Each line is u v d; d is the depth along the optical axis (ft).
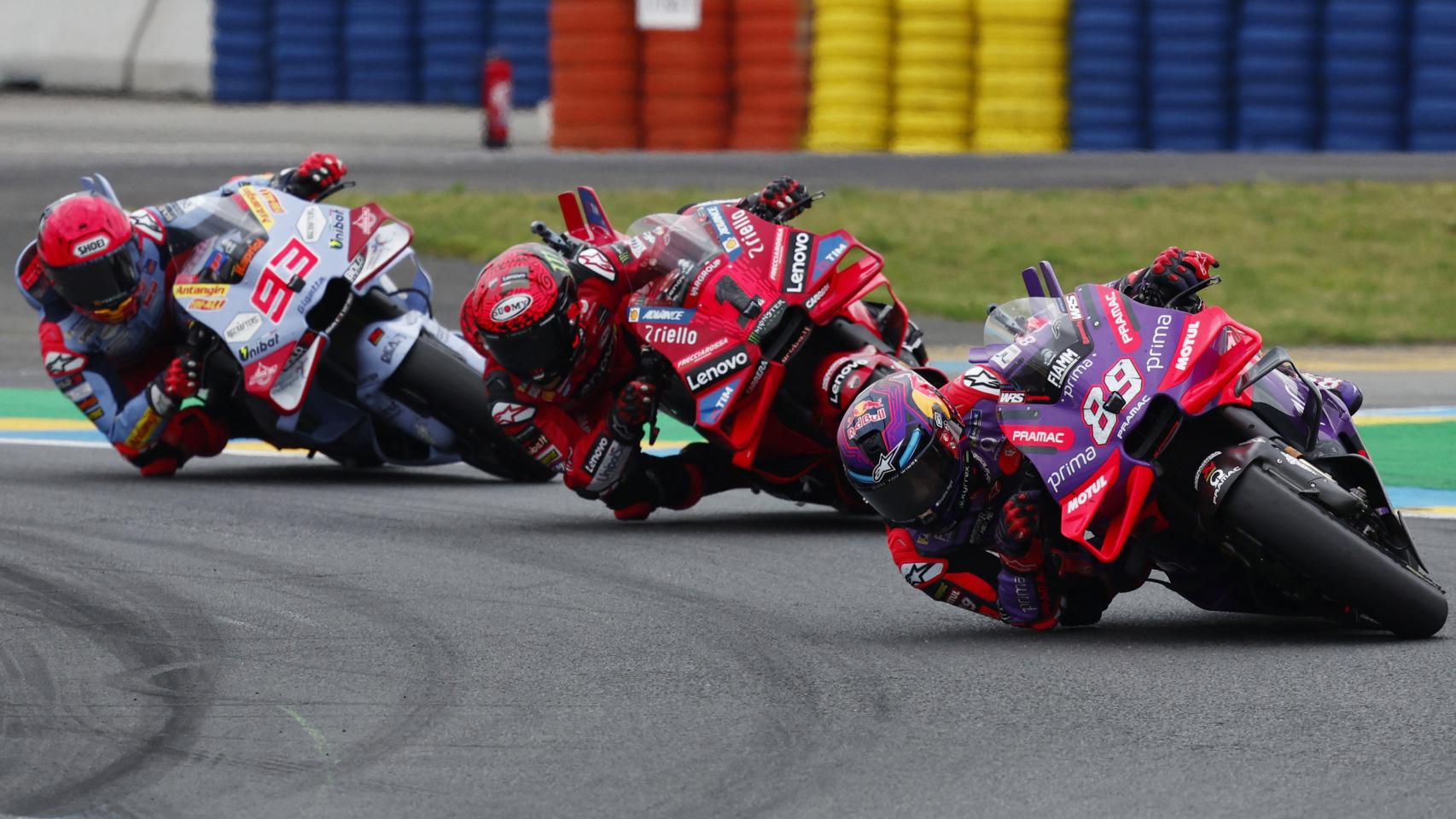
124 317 100.83
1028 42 287.48
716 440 86.22
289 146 317.42
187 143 319.06
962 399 64.54
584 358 87.66
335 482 106.22
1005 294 213.05
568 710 52.70
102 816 42.57
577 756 47.57
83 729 50.70
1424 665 55.06
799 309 85.25
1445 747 45.98
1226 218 249.55
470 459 105.50
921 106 287.28
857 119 288.30
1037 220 245.65
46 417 137.69
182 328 103.40
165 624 65.31
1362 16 285.64
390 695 54.54
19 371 168.25
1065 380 60.29
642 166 271.49
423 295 108.06
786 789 44.24
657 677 56.90
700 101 299.38
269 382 98.78
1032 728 49.44
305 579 74.13
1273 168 274.36
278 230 101.40
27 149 292.81
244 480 106.32
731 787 44.47
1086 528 58.90
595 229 91.66
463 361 101.71
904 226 240.12
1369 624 60.64
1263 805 41.83
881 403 61.67
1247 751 46.32
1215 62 289.74
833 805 42.80
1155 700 51.98
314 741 49.32
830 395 85.20
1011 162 276.21
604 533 87.35
